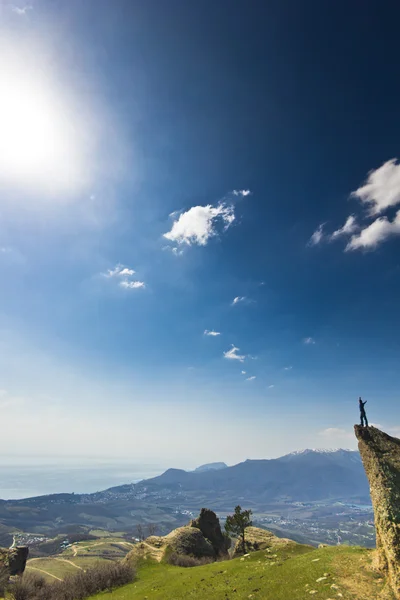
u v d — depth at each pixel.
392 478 32.06
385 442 35.53
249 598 33.94
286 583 34.69
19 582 64.75
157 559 79.94
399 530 28.86
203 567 60.53
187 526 108.12
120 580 64.62
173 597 43.06
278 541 92.12
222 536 117.06
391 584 27.47
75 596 59.19
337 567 34.34
